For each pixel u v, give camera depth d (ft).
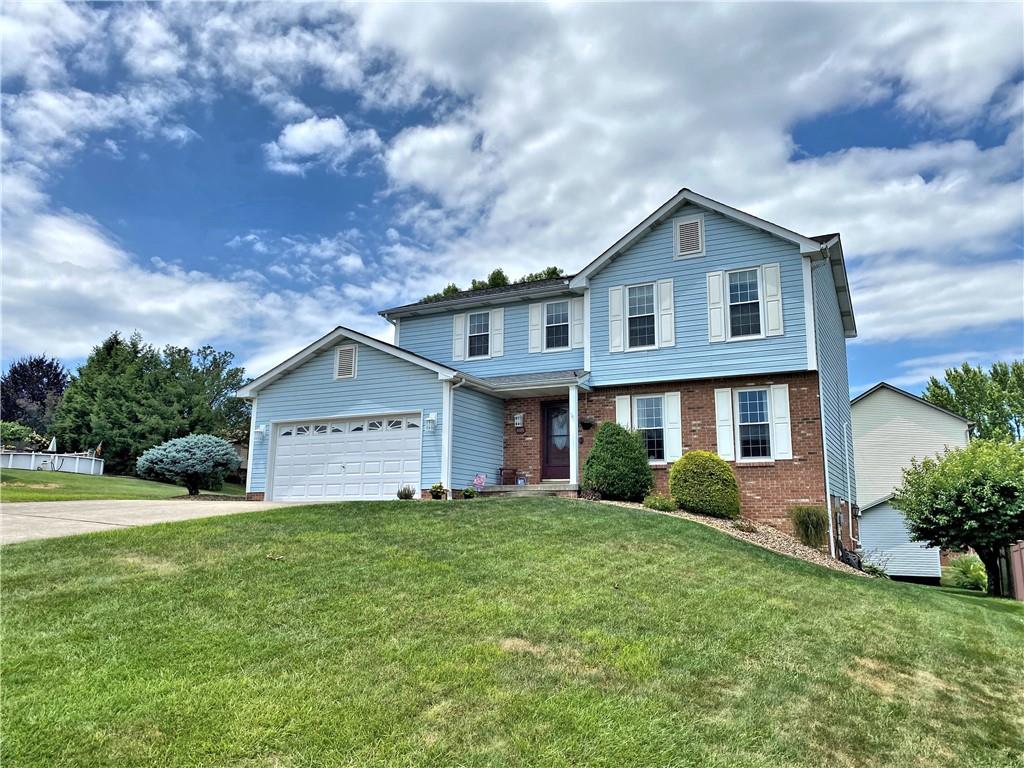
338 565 27.40
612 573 28.86
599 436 55.52
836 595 29.89
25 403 169.99
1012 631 28.35
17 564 26.17
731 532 44.62
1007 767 16.02
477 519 37.91
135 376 134.51
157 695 15.72
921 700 19.36
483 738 14.73
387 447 61.36
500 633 20.90
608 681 18.10
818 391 53.26
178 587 23.85
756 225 56.54
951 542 53.16
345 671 17.62
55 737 13.74
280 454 66.95
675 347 58.59
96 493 73.05
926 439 104.68
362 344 64.28
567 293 65.41
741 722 16.58
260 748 13.84
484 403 64.28
